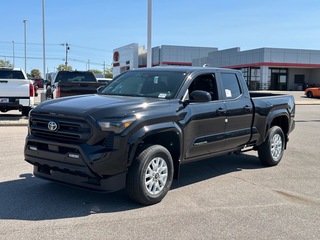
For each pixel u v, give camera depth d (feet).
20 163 25.70
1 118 49.80
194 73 21.58
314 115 70.18
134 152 17.35
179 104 19.80
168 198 19.52
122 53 212.43
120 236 14.74
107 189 17.01
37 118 18.22
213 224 16.28
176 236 14.93
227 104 22.82
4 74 50.42
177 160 19.85
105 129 16.65
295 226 16.37
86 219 16.34
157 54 217.15
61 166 17.31
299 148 35.24
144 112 17.90
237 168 26.66
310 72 191.42
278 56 176.04
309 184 22.97
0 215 16.55
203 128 21.06
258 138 25.80
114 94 21.63
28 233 14.75
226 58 200.54
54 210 17.29
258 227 16.12
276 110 27.27
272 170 26.32
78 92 46.85
